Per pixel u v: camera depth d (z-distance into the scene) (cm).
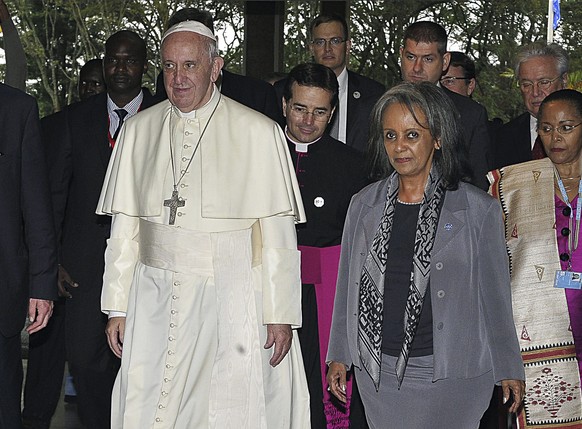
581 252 466
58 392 645
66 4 1311
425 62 589
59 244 594
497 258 400
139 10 1309
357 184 505
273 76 812
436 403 398
